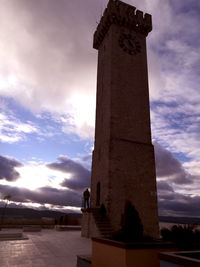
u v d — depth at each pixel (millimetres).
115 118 29781
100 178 28578
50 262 12656
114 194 25734
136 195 26953
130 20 36406
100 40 38875
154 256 7543
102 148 29672
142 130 31031
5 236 22812
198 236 11430
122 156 27922
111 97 30672
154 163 29859
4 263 12289
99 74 37312
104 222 23734
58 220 40469
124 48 34594
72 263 12477
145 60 35844
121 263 7199
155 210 27297
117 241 7934
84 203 29375
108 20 35906
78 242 20766
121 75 32625
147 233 25781
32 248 16984
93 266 9070
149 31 38250
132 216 9148
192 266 5145
